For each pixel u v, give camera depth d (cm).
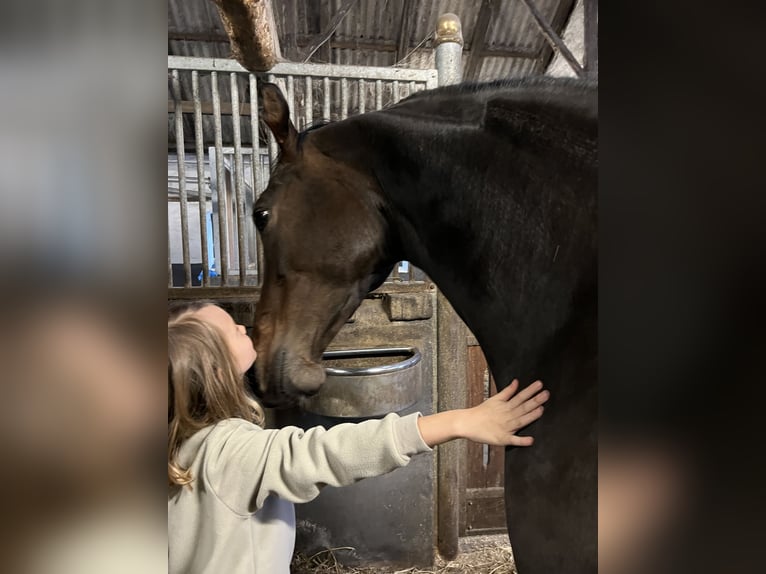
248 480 57
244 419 67
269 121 71
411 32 333
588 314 49
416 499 160
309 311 72
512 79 59
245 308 145
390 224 71
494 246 58
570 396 50
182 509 58
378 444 57
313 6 312
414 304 155
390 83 157
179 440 60
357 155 71
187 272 148
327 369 132
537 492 52
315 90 180
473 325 65
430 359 160
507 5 320
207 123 358
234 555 56
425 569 162
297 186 72
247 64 98
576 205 50
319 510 155
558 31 338
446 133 61
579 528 46
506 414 55
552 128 52
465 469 178
